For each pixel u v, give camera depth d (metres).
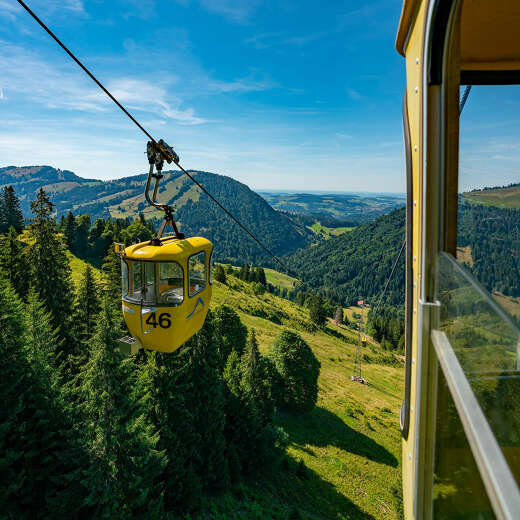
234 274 176.00
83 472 16.25
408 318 2.78
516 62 2.75
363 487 35.06
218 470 25.80
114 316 18.77
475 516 1.52
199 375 25.52
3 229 99.44
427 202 2.47
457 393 1.76
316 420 48.66
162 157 7.32
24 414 17.28
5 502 16.00
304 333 104.12
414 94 2.68
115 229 106.06
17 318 18.77
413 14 2.67
